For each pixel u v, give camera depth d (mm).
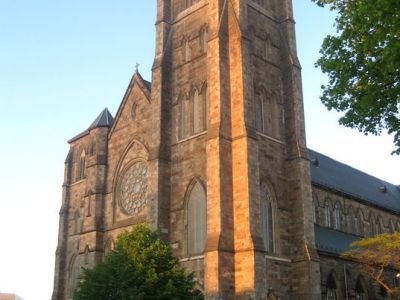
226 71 45812
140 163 53688
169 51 52969
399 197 85062
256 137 43594
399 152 28016
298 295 43688
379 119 28188
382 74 26062
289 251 45344
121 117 57781
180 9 54250
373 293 56344
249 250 39250
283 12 53625
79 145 64938
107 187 56750
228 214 41156
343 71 27625
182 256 44812
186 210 46031
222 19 47406
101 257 53875
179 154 48406
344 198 66625
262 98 48500
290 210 46781
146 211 50969
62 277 59719
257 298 38125
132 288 33969
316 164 69062
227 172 42312
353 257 50812
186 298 36031
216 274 38688
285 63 51500
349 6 26359
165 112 50469
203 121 47344
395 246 48000
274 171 46625
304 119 49969
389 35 22844
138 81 56531
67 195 63469
